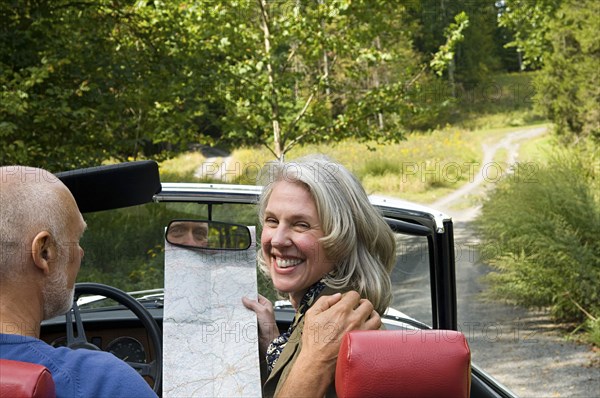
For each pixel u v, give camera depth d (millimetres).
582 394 5992
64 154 7172
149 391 1340
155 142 7996
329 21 8258
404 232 2521
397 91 8695
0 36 7027
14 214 1335
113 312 2666
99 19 7723
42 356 1310
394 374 1284
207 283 1890
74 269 1447
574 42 15273
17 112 6496
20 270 1337
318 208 1760
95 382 1304
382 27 8414
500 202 8891
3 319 1319
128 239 2564
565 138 14977
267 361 1846
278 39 8336
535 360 6766
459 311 8000
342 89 8891
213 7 7973
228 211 2504
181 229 1953
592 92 14359
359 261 1808
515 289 7871
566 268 7629
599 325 7016
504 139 24688
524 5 15398
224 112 8734
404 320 2631
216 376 1718
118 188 2234
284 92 8516
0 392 1069
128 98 7547
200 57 7758
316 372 1594
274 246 1788
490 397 2443
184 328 1791
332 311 1641
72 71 7352
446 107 9039
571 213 8227
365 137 9000
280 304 2746
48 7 7363
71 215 1420
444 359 1296
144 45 7809
